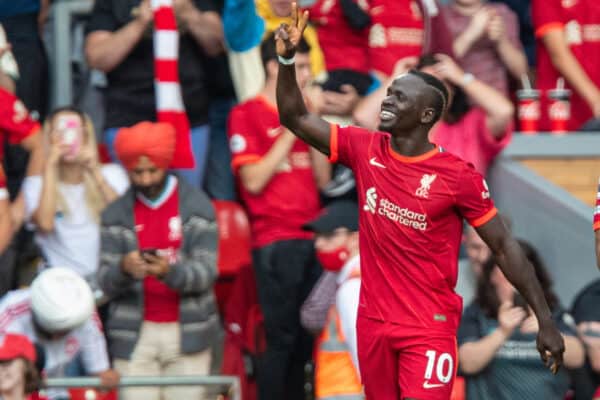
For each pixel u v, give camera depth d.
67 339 25.25
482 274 25.77
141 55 29.88
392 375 20.80
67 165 27.59
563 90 31.80
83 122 27.80
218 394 25.66
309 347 28.25
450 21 31.36
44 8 31.84
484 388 25.47
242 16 29.81
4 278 26.80
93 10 30.20
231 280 28.67
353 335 25.31
